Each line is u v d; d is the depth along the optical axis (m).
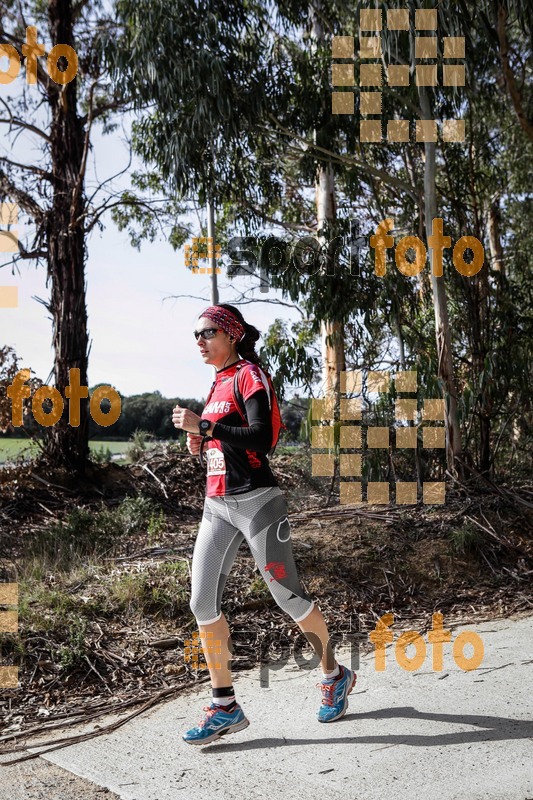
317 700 3.88
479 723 3.42
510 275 14.16
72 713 3.76
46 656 4.25
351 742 3.27
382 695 3.89
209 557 3.41
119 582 5.26
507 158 13.58
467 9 7.98
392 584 6.04
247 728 3.52
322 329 11.82
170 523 8.01
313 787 2.85
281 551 3.41
